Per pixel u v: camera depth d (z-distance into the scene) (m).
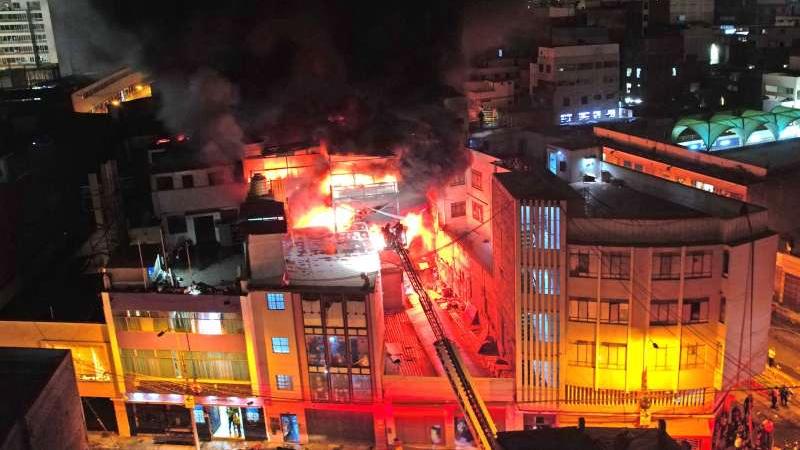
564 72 94.69
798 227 60.72
